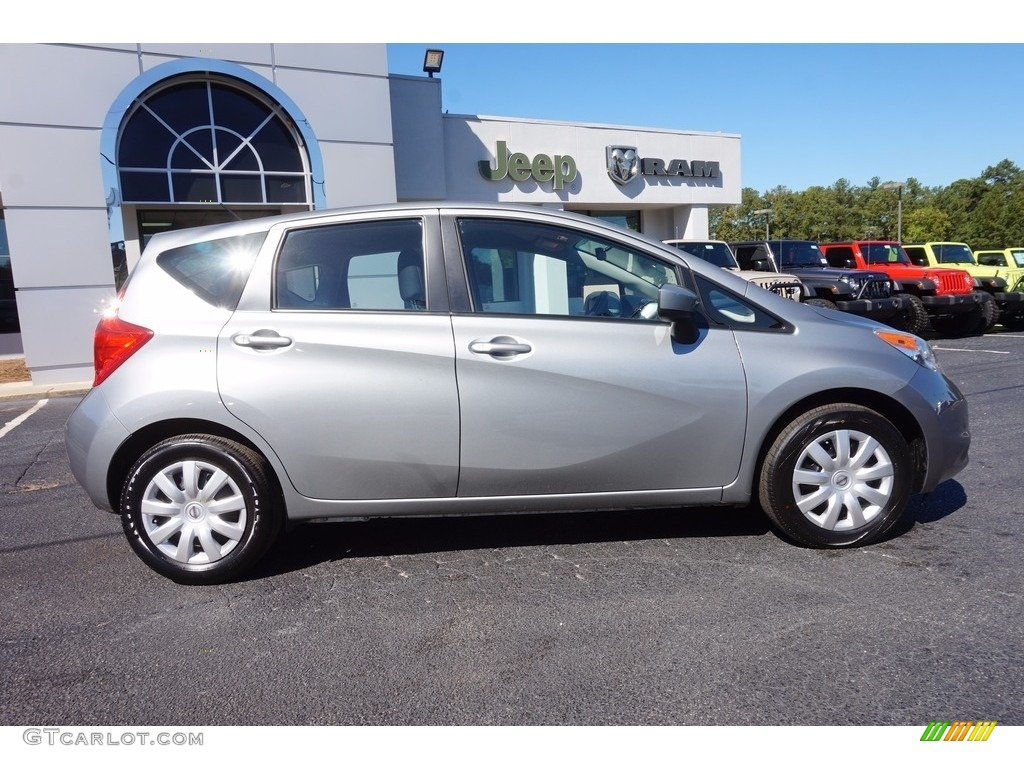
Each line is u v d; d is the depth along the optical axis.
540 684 2.70
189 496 3.50
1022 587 3.33
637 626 3.08
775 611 3.17
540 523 4.32
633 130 18.38
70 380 11.21
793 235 77.31
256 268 3.57
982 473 5.09
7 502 5.15
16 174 10.60
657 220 20.36
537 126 17.02
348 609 3.32
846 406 3.65
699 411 3.56
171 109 11.57
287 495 3.52
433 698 2.63
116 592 3.57
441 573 3.67
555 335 3.53
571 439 3.54
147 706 2.63
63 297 11.04
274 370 3.43
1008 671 2.69
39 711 2.62
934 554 3.71
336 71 12.41
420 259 3.61
